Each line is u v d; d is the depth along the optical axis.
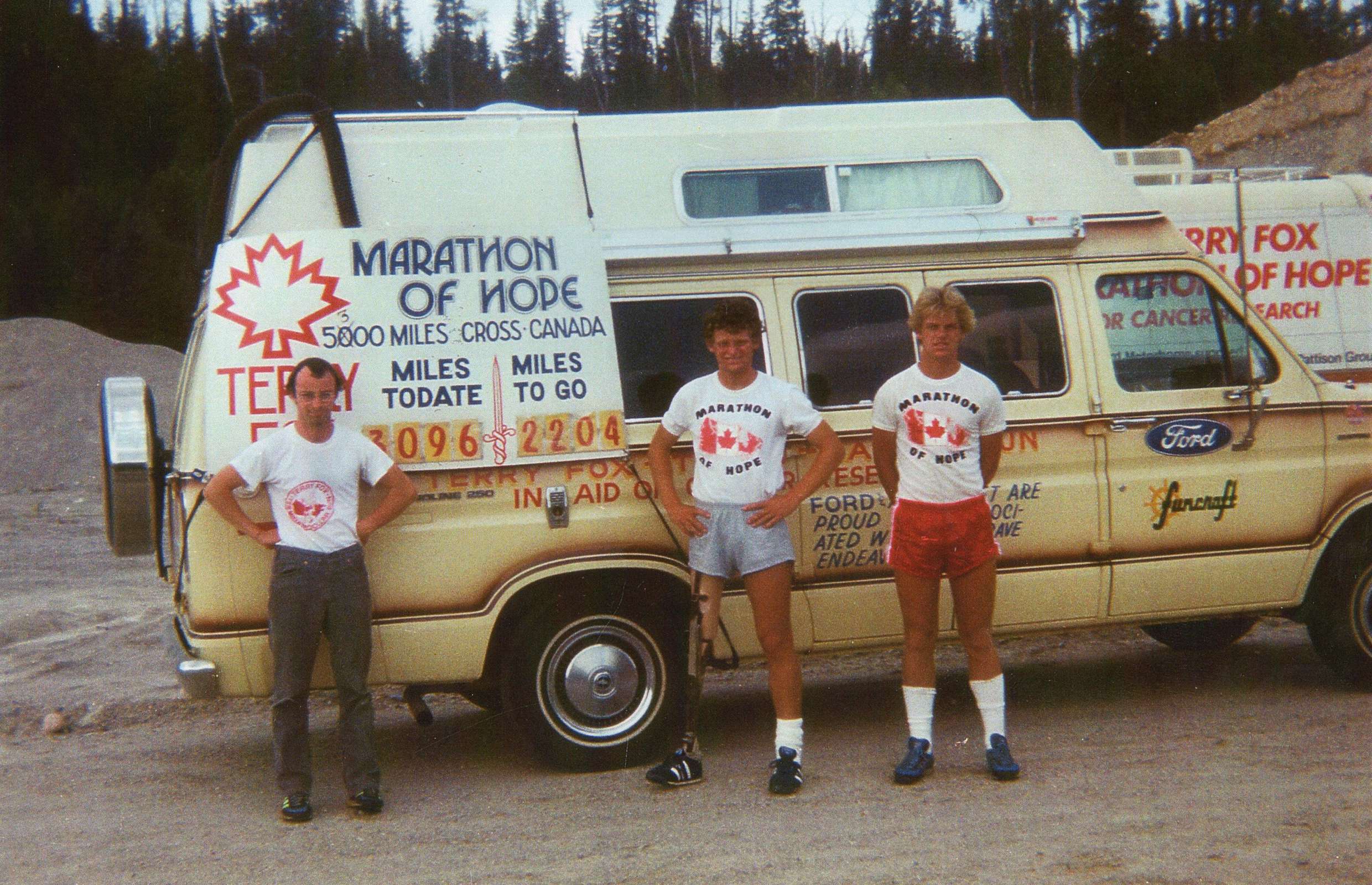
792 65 63.66
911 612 5.16
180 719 6.88
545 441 5.29
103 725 6.80
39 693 7.41
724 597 5.49
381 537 5.16
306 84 68.56
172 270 49.69
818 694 6.99
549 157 5.64
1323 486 6.08
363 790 4.98
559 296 5.37
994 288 5.86
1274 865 4.09
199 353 5.45
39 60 60.53
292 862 4.48
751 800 4.97
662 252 5.53
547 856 4.43
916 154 5.91
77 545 14.31
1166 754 5.39
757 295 5.62
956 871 4.14
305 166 5.46
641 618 5.43
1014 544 5.73
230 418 5.01
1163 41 60.59
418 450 5.18
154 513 5.32
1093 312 5.93
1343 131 30.06
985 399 5.04
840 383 5.64
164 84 63.84
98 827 4.94
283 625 4.84
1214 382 6.06
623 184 5.63
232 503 4.83
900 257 5.78
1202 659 7.42
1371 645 6.21
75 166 59.47
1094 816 4.62
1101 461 5.83
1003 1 59.59
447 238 5.30
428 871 4.34
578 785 5.27
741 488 5.00
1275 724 5.82
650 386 5.48
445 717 6.80
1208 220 9.16
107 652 8.57
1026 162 6.03
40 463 22.36
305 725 4.96
